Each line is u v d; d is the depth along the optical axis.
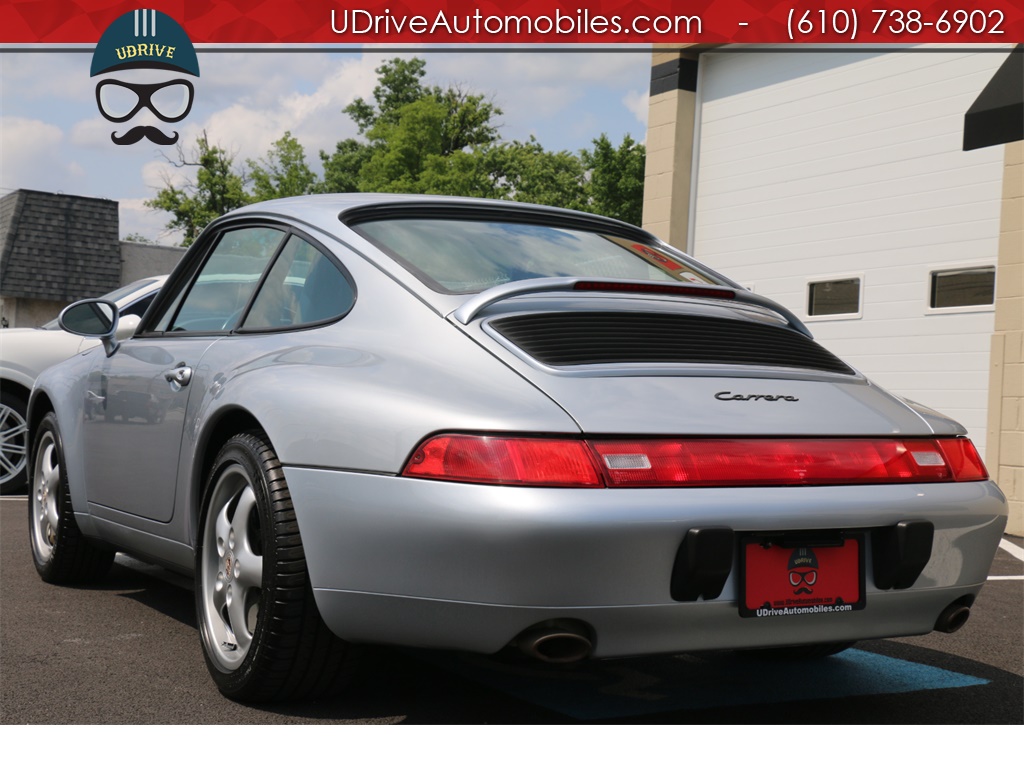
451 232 2.79
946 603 2.37
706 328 2.56
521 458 1.98
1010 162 7.26
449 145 59.75
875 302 8.60
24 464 6.77
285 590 2.31
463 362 2.22
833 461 2.21
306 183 53.41
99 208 31.19
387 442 2.12
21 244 29.64
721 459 2.09
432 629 2.07
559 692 2.69
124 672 2.77
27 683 2.66
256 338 2.76
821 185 9.11
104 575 3.96
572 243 2.96
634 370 2.24
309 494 2.24
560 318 2.39
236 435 2.57
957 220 7.99
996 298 7.32
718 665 3.06
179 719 2.39
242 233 3.15
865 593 2.24
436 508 2.00
